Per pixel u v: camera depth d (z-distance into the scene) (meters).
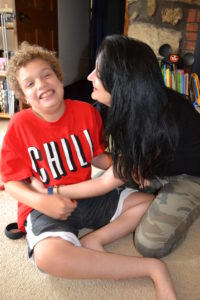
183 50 2.03
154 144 0.80
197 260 0.97
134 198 1.03
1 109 2.26
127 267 0.80
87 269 0.78
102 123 1.03
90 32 3.56
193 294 0.84
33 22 2.12
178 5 1.91
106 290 0.85
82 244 0.89
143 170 0.85
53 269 0.78
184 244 1.04
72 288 0.85
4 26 1.86
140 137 0.78
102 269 0.79
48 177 0.93
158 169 0.89
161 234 0.89
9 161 0.92
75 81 3.56
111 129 0.80
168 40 2.01
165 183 1.04
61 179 0.94
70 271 0.78
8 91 2.08
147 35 2.04
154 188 1.12
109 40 0.76
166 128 0.79
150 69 0.72
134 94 0.72
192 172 1.02
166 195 0.97
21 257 0.96
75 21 3.29
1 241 1.03
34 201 0.86
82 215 0.96
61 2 2.83
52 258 0.77
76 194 0.90
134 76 0.71
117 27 3.14
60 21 2.88
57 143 0.93
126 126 0.77
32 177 0.95
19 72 0.87
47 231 0.82
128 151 0.81
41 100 0.87
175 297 0.76
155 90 0.73
